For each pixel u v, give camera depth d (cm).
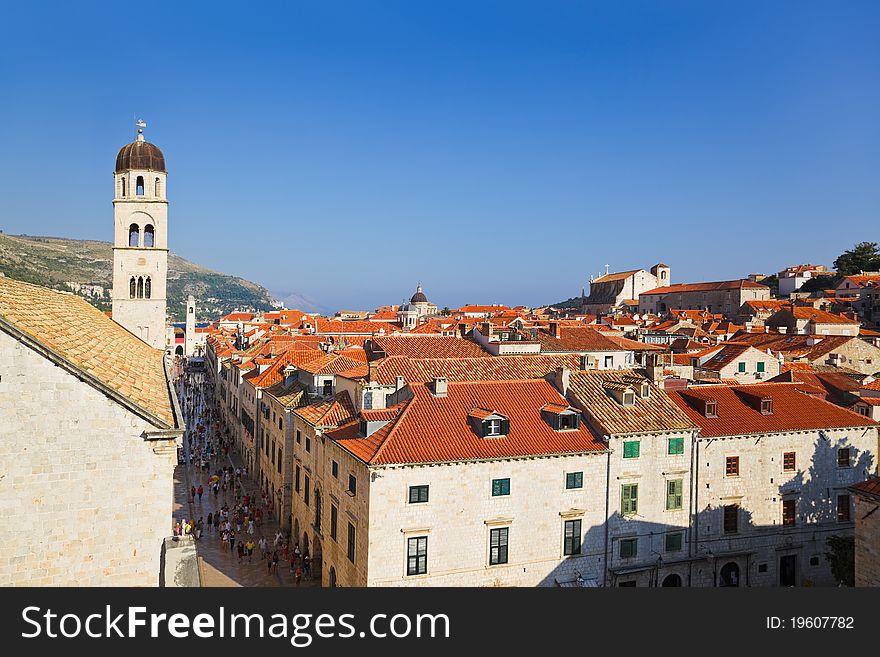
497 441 4509
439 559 4212
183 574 2334
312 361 7356
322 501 5125
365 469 4125
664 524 4928
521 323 15800
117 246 9306
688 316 19875
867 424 5600
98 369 2581
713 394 5753
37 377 2300
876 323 17312
